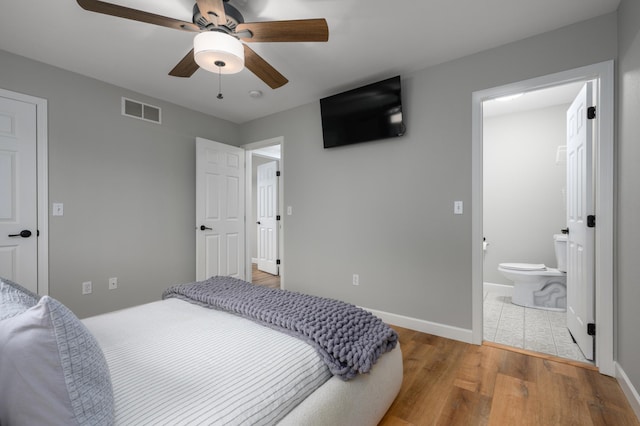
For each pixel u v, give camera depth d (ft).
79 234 8.85
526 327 8.93
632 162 5.29
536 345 7.70
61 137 8.51
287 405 3.13
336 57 8.03
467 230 7.89
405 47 7.55
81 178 8.89
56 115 8.42
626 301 5.55
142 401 2.63
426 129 8.55
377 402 4.33
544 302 10.73
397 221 9.08
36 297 3.80
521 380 6.00
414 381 5.98
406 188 8.91
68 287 8.63
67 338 2.13
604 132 6.21
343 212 10.26
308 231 11.21
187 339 3.90
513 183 12.53
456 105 8.07
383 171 9.34
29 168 7.98
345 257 10.23
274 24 5.38
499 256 12.78
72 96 8.71
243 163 13.39
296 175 11.57
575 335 7.66
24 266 7.88
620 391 5.61
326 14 6.32
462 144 7.98
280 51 7.74
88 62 8.21
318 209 10.92
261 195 17.83
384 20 6.52
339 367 3.76
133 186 10.05
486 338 8.17
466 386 5.81
